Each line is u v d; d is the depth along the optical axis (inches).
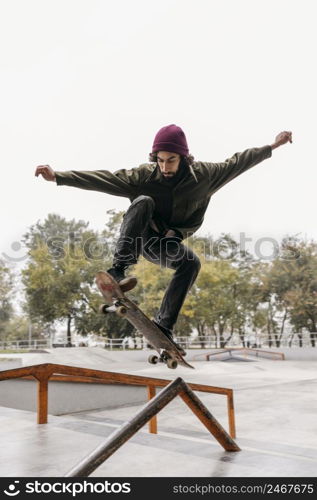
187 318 1433.3
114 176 110.3
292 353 1146.0
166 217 115.6
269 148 129.4
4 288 1727.4
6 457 128.7
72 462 123.5
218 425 128.3
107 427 170.4
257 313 1499.8
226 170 121.5
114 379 197.2
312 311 1386.6
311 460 122.1
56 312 1471.5
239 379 646.5
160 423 356.5
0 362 799.7
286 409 401.4
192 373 746.8
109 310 98.0
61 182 103.9
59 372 182.4
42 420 178.4
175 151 107.7
